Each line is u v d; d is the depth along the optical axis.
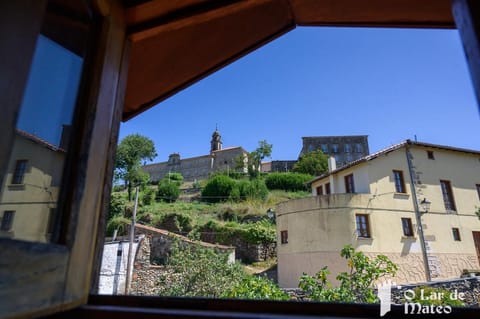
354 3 1.75
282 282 14.24
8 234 0.68
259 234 17.28
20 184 0.71
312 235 13.58
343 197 13.57
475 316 1.05
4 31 0.61
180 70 2.06
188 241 10.68
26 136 0.72
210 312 0.78
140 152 23.88
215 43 1.95
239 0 1.40
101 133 0.94
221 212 21.00
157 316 0.76
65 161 0.84
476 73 0.59
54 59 0.83
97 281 0.94
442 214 14.70
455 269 14.01
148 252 11.80
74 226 0.77
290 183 28.39
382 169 14.64
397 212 14.08
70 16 0.89
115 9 1.08
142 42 1.66
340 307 1.03
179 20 1.28
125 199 21.16
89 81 0.92
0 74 0.60
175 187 26.88
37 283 0.62
